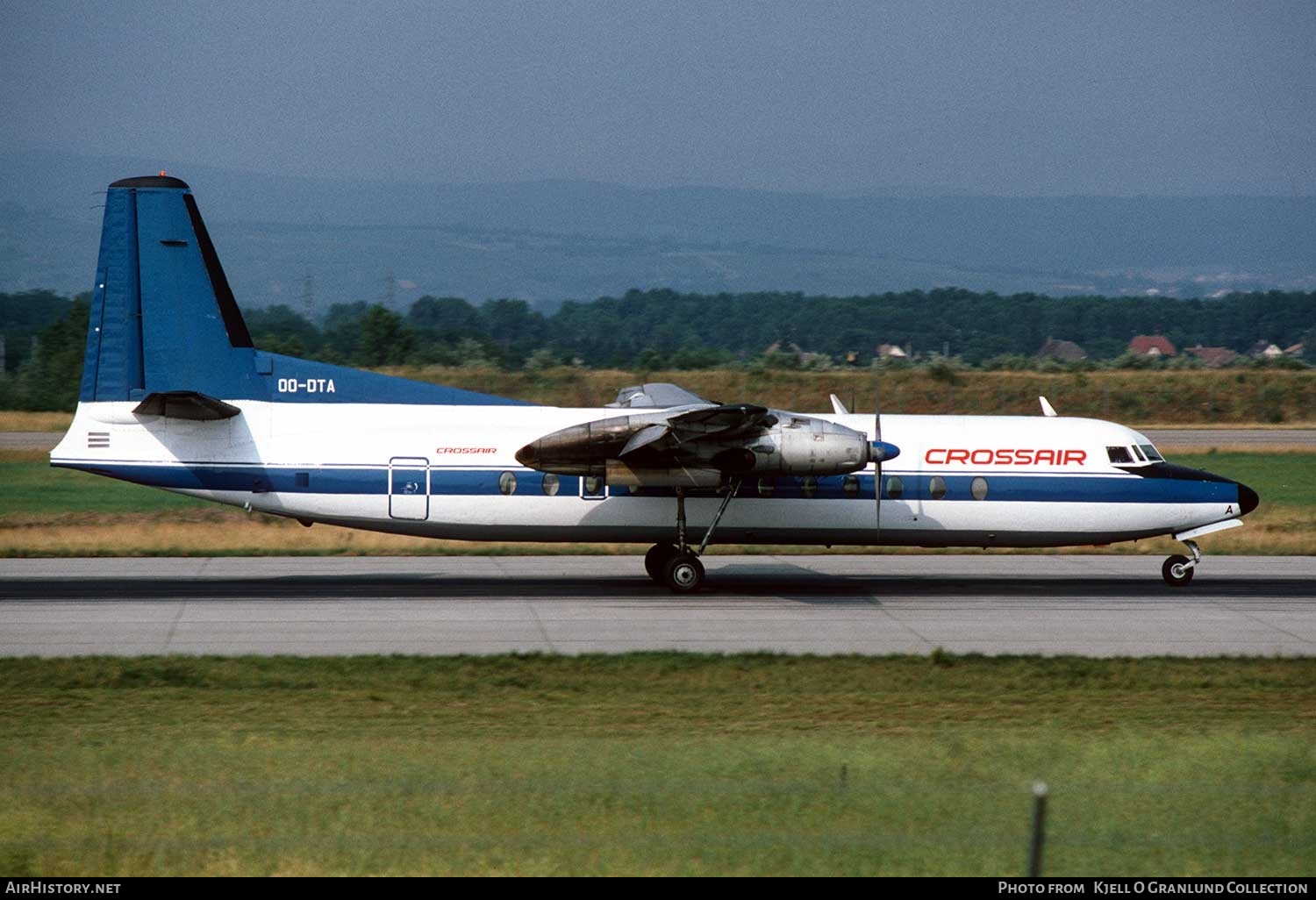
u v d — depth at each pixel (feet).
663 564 292.40
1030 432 295.48
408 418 278.26
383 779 140.67
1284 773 147.74
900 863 116.37
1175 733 172.45
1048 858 118.52
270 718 177.37
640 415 261.65
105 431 271.28
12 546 349.61
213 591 276.41
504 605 263.70
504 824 124.88
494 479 274.16
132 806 130.31
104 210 272.31
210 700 187.52
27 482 515.91
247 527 393.50
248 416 272.92
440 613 254.06
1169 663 219.00
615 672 208.23
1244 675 211.00
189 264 273.75
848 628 245.45
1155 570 327.47
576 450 261.65
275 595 272.72
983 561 341.41
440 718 178.70
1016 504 289.74
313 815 127.44
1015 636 240.53
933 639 236.22
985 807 131.23
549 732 170.50
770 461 265.54
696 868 114.83
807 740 165.37
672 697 192.95
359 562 323.98
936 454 289.94
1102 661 219.61
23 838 121.60
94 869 114.01
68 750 156.15
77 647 219.00
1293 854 121.29
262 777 141.59
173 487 272.10
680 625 246.27
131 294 272.72
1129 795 136.87
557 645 227.20
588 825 124.77
